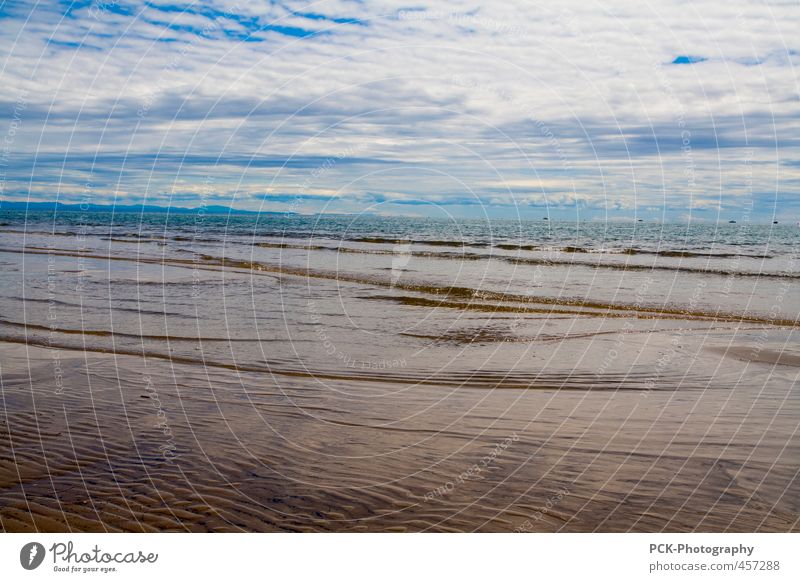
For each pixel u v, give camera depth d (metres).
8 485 5.20
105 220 67.38
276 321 12.23
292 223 57.97
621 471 5.47
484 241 33.53
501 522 4.63
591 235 41.34
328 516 4.73
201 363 9.09
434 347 10.17
